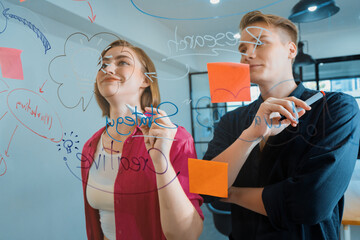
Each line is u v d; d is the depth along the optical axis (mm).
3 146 732
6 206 781
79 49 567
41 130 662
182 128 518
